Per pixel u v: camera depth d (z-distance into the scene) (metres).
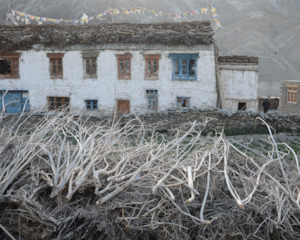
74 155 4.08
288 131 16.02
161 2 100.19
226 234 3.33
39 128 5.12
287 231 3.24
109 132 4.68
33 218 3.21
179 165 3.86
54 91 21.05
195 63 20.16
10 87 21.16
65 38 20.44
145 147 4.50
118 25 20.30
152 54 20.16
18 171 3.71
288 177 4.22
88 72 20.91
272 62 68.94
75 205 3.50
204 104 20.27
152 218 3.21
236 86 22.98
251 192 3.49
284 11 103.19
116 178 3.44
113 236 3.29
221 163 4.19
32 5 96.31
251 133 15.59
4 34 20.75
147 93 20.59
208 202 3.52
